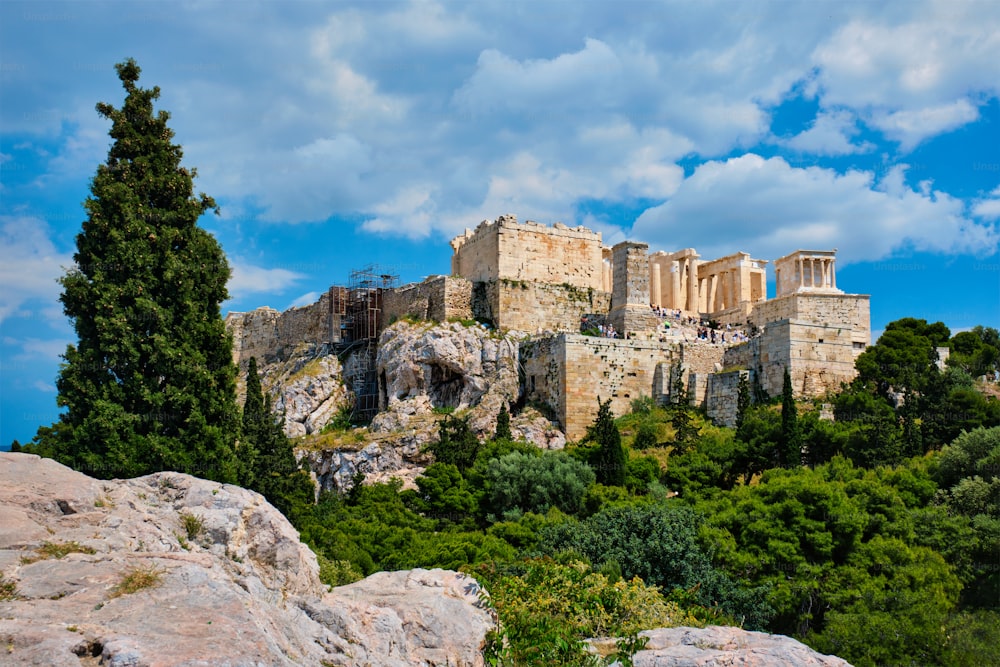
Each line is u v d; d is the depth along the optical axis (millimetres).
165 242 51094
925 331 97000
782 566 53969
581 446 79062
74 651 15586
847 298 101062
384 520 63094
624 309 95875
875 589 50125
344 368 109375
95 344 48969
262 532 25000
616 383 88562
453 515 68625
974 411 75625
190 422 48625
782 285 109125
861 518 55125
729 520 57594
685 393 88562
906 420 74250
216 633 16734
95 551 20062
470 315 100312
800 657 25750
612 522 56531
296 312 126688
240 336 135875
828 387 84188
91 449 46344
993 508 58031
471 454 76938
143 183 52312
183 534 23531
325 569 38156
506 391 91750
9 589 17859
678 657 26031
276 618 20328
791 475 64375
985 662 45094
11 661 15055
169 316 50094
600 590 34656
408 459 85438
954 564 54375
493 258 101000
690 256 116188
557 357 88625
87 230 50656
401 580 27969
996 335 113875
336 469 86500
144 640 16016
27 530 20234
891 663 45688
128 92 54281
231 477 48906
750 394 85500
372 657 22078
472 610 26328
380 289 110625
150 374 49375
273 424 73500
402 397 95875
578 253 104250
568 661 26922
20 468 23516
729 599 50906
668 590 50875
